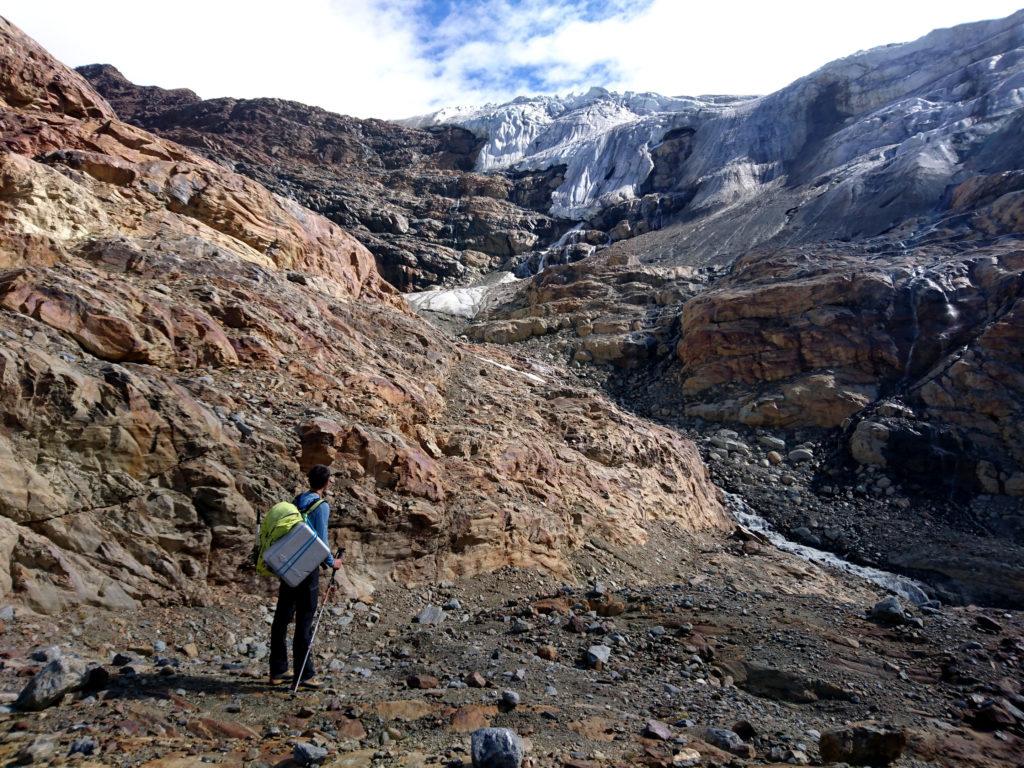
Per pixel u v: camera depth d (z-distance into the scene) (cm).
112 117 1484
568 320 3706
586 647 637
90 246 1030
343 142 9162
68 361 659
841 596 1258
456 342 1997
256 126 8950
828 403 2409
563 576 966
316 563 439
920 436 2147
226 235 1445
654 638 677
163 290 970
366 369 1150
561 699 483
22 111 1328
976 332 2417
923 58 7062
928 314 2545
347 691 455
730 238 4991
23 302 726
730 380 2733
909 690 588
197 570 620
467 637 648
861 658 647
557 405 1642
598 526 1151
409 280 6134
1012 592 1544
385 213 6975
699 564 1232
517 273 6512
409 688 479
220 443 708
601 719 439
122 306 835
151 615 553
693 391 2772
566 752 368
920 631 742
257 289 1167
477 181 8412
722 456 2333
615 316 3669
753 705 534
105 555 566
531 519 988
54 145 1278
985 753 452
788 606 841
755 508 2045
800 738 454
